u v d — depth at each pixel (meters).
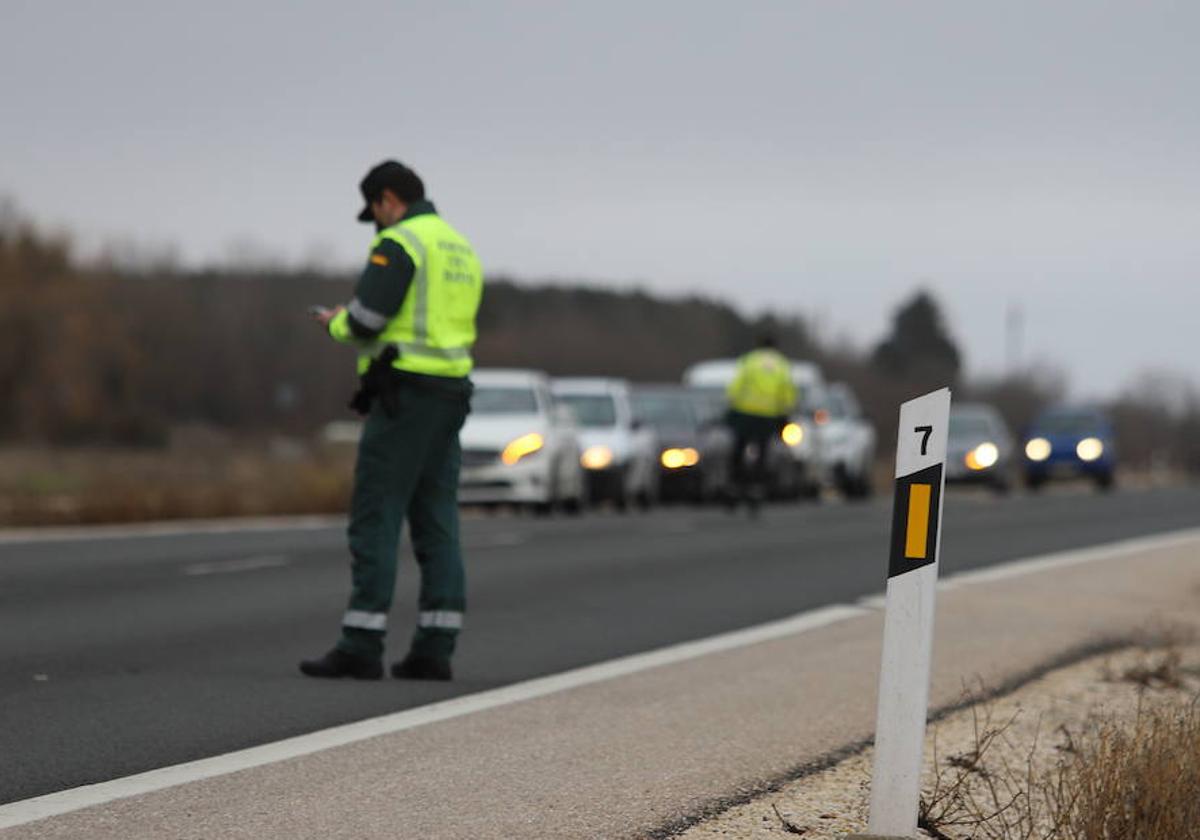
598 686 25.69
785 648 30.19
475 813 17.36
